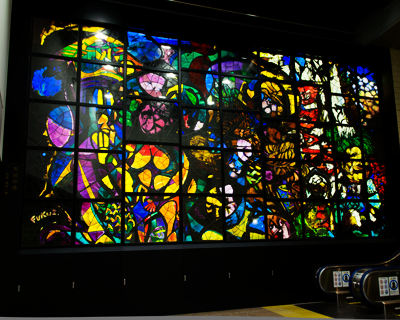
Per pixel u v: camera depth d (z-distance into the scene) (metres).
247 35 8.44
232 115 8.13
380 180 9.11
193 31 8.09
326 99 8.99
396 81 9.52
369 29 8.91
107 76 7.30
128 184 7.06
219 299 7.11
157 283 6.78
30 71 6.80
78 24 7.28
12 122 6.45
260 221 7.86
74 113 6.96
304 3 8.48
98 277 6.45
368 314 6.62
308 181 8.45
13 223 6.12
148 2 7.73
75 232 6.55
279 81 8.62
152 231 7.05
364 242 8.48
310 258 7.98
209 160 7.77
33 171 6.52
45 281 6.16
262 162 8.12
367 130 9.26
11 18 6.79
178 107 7.73
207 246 7.27
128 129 7.27
